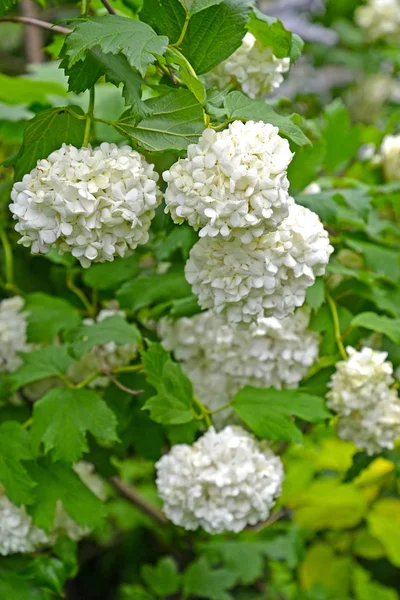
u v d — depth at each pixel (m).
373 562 1.40
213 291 0.69
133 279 0.84
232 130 0.65
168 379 0.77
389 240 1.00
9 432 0.78
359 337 0.83
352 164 1.02
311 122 0.92
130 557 1.25
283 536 1.03
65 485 0.79
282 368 0.81
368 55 1.51
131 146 0.70
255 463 0.77
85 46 0.63
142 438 0.87
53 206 0.64
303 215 0.70
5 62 1.54
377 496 1.05
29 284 0.95
